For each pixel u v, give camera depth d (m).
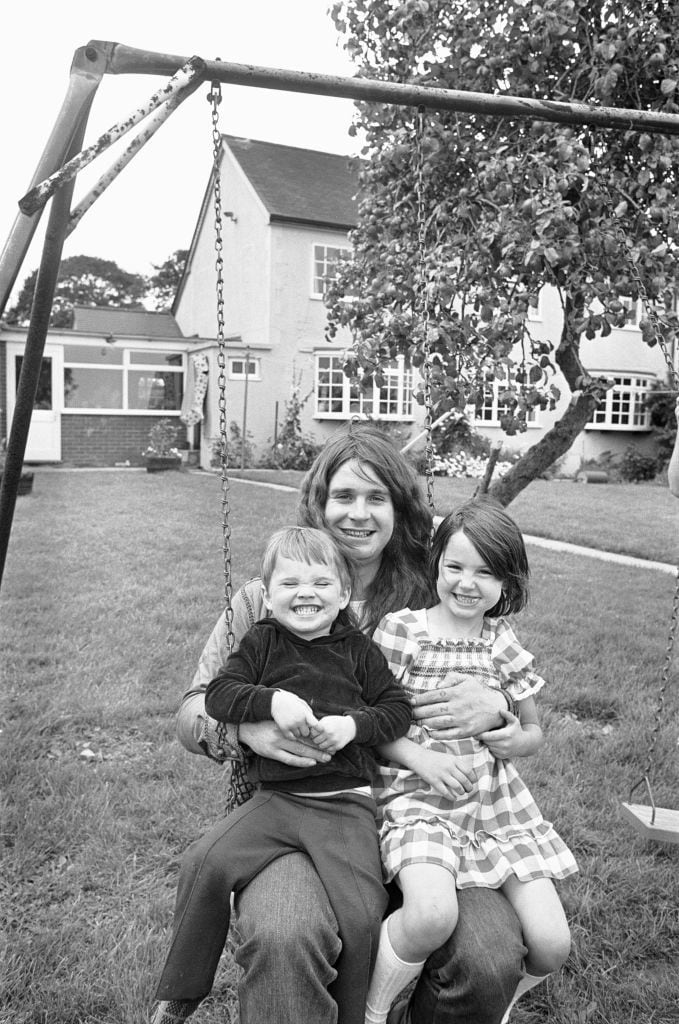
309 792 2.04
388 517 2.38
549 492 15.66
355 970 1.84
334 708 2.04
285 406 19.66
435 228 4.14
